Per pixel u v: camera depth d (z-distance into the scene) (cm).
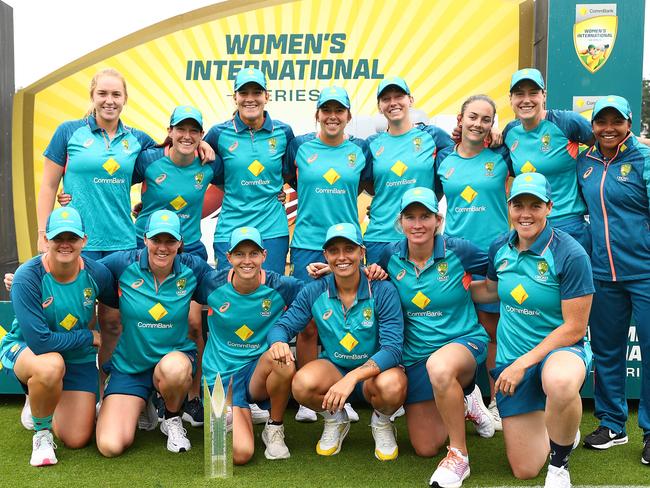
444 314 336
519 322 311
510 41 459
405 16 460
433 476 301
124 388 353
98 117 383
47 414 330
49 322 335
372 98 465
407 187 404
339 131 394
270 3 461
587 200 356
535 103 368
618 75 419
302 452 350
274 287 350
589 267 296
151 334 349
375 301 334
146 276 348
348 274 326
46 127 464
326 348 342
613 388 356
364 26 461
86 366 355
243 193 406
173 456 341
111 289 353
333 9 460
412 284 334
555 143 372
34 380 320
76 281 335
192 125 378
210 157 396
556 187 375
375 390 325
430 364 309
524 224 300
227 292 347
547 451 313
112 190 382
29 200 464
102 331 389
